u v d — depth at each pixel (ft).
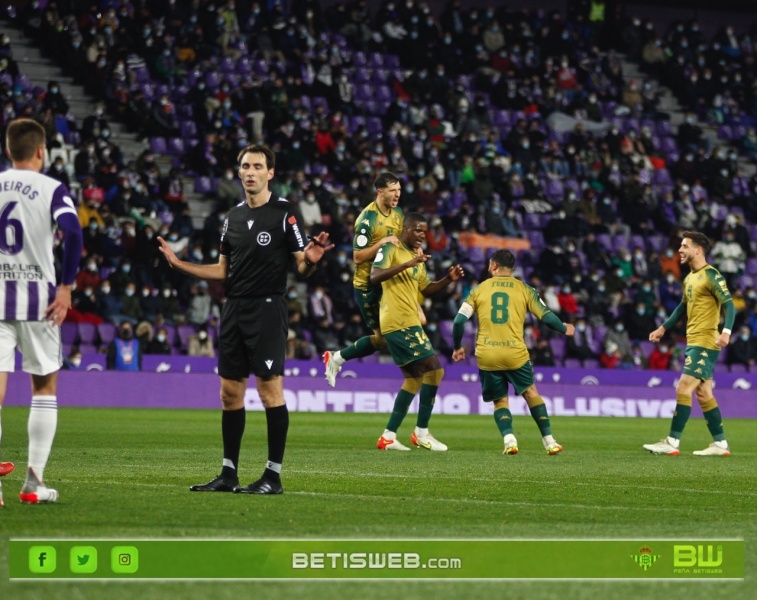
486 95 291.79
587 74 305.53
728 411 232.12
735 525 59.21
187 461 93.71
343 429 152.25
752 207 288.30
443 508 63.21
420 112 272.31
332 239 233.55
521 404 220.02
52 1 256.11
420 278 110.22
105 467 86.07
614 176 279.08
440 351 227.20
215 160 242.58
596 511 63.72
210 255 223.10
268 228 66.39
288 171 244.42
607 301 245.86
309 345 219.00
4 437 117.19
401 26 291.38
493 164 264.72
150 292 216.74
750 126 320.70
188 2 264.72
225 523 54.75
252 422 162.09
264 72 268.41
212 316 218.59
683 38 324.19
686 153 289.74
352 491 71.36
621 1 329.93
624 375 233.55
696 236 115.03
